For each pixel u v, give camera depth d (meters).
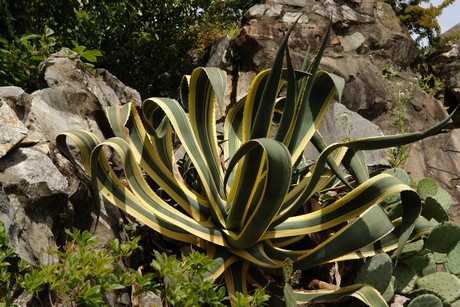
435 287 3.61
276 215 3.46
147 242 3.69
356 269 3.94
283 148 3.01
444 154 5.64
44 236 3.01
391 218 3.87
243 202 3.35
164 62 6.59
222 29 6.78
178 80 6.65
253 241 3.34
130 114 3.77
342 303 3.52
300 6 6.41
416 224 3.66
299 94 3.51
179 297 2.89
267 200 3.07
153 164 3.68
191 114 3.67
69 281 2.68
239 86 5.91
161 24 6.56
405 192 3.32
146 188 3.49
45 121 3.54
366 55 6.43
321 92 3.75
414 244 3.74
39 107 3.57
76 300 2.70
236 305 2.91
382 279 3.46
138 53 6.46
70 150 3.56
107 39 6.18
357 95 5.98
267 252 3.54
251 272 3.55
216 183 3.62
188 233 3.51
